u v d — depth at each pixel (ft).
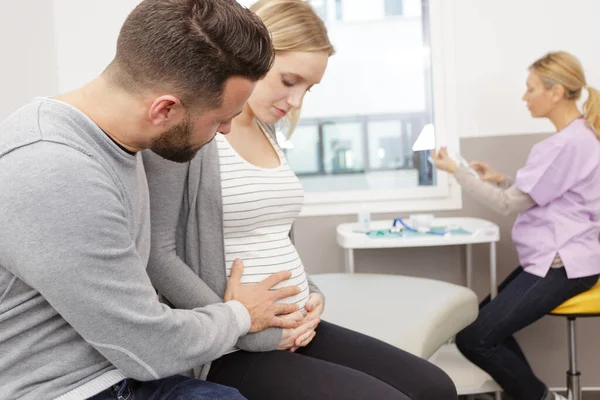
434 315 5.41
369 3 8.29
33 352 2.73
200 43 2.68
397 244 7.13
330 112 8.46
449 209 8.39
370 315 5.55
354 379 3.51
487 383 6.89
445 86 8.25
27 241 2.46
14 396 2.67
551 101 7.04
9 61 7.30
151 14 2.71
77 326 2.62
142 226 3.24
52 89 8.02
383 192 8.44
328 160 8.52
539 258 6.80
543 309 6.64
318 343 4.27
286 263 4.10
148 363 2.76
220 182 3.76
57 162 2.50
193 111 2.83
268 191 3.98
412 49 8.33
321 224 8.48
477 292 8.36
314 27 4.07
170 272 3.65
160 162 3.59
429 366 4.10
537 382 6.72
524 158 8.20
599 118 6.85
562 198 6.86
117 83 2.78
